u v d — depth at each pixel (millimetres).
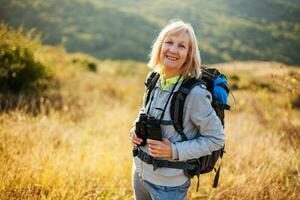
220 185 4164
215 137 2266
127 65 35188
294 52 108062
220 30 143375
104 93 11023
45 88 9359
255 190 3861
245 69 28219
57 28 99875
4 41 8273
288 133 5980
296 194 3936
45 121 5453
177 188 2396
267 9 160625
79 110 7633
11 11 101062
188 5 179625
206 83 2381
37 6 107250
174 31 2342
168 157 2311
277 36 125188
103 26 110562
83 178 3818
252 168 4508
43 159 4012
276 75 5137
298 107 8656
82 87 10930
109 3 150375
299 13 145625
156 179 2395
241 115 7594
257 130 6238
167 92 2342
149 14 159375
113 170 4238
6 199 3402
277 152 4871
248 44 122250
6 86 8164
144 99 2508
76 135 5211
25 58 8445
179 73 2369
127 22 121812
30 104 7246
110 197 3799
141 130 2350
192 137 2348
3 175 3648
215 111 2348
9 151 4195
